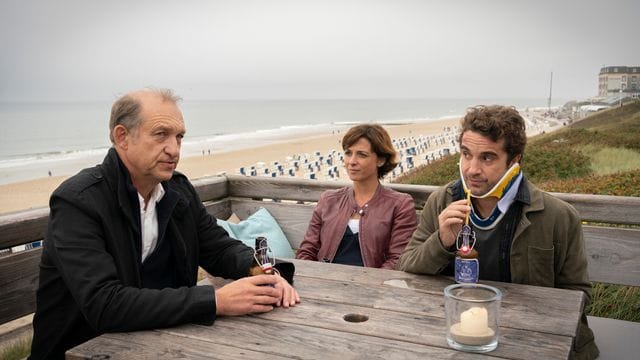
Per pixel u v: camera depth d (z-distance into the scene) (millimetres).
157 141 2051
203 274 4969
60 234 1909
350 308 1937
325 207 3379
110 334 1758
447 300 1606
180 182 2428
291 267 2221
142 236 2158
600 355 2449
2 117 174125
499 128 2105
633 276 2928
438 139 45156
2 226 2449
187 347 1631
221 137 66375
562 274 2324
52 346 2066
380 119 124062
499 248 2318
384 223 3197
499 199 2238
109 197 2027
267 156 36500
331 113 181125
